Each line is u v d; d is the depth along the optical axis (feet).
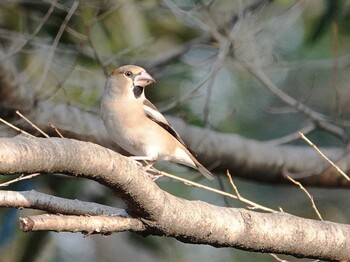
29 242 41.06
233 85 51.67
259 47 42.06
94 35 42.55
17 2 41.11
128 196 21.80
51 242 43.93
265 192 53.36
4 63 35.63
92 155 20.93
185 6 43.62
